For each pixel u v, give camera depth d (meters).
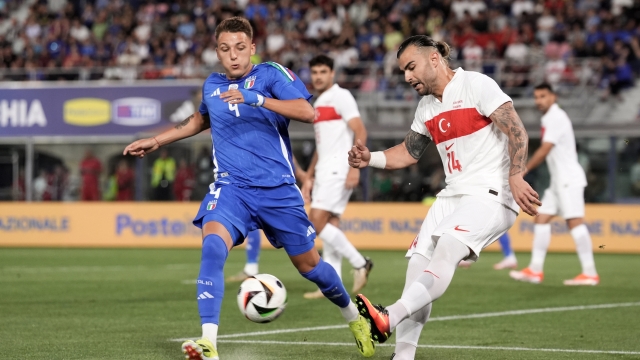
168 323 28.33
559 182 41.28
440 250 19.02
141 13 101.81
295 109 20.05
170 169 77.94
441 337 25.42
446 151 20.28
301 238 21.17
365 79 84.06
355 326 18.34
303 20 96.19
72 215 73.25
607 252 64.94
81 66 94.81
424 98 20.83
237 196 20.67
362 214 69.06
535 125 73.75
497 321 28.89
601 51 83.12
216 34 21.25
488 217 19.34
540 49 86.88
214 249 19.83
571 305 33.31
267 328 27.22
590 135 70.94
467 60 84.81
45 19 103.94
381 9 94.44
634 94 81.38
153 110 79.19
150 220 71.88
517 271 45.91
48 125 81.06
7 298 35.56
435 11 91.88
